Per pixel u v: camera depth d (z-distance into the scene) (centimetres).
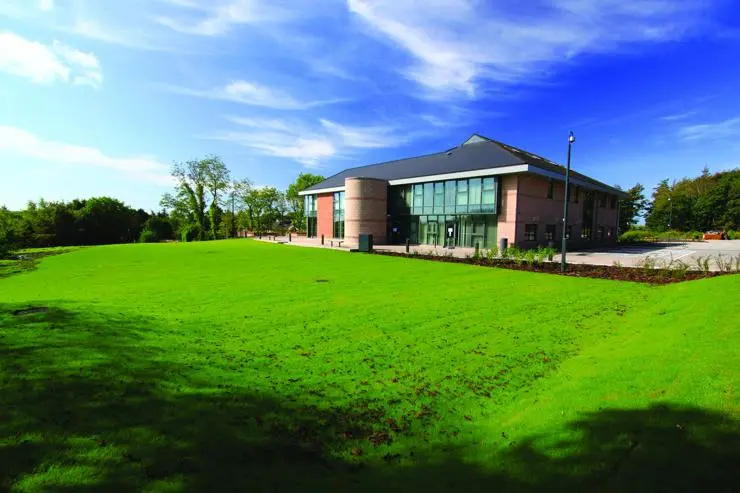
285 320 748
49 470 263
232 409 378
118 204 5756
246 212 6556
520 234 2570
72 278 1341
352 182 3200
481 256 1923
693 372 403
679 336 547
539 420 351
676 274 1265
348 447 321
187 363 503
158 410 365
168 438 316
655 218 6372
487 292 1045
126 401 379
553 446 301
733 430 287
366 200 3209
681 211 5972
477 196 2714
